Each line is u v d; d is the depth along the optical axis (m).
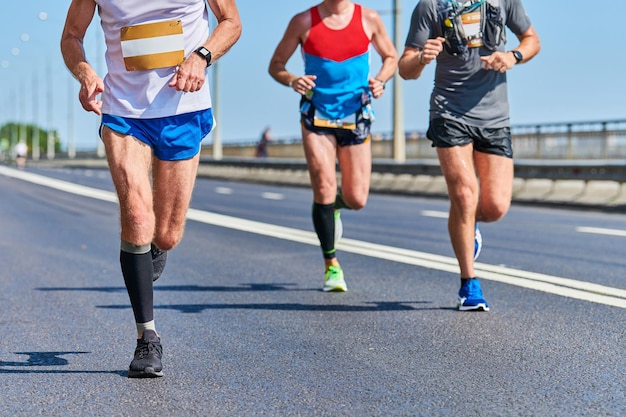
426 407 3.73
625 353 4.67
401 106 27.27
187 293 6.95
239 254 9.50
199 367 4.52
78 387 4.16
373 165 27.88
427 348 4.86
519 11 5.91
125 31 4.32
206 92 4.48
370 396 3.92
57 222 13.82
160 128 4.36
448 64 5.86
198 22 4.43
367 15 6.72
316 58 6.61
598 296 6.45
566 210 17.34
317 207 6.82
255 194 23.44
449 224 6.00
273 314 5.99
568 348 4.80
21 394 4.05
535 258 8.76
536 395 3.89
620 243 10.11
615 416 3.57
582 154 24.17
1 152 140.00
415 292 6.79
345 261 8.73
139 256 4.36
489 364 4.47
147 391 4.07
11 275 8.04
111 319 5.89
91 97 4.30
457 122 5.84
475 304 5.93
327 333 5.32
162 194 4.51
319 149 6.71
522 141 26.09
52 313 6.13
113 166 4.32
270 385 4.14
